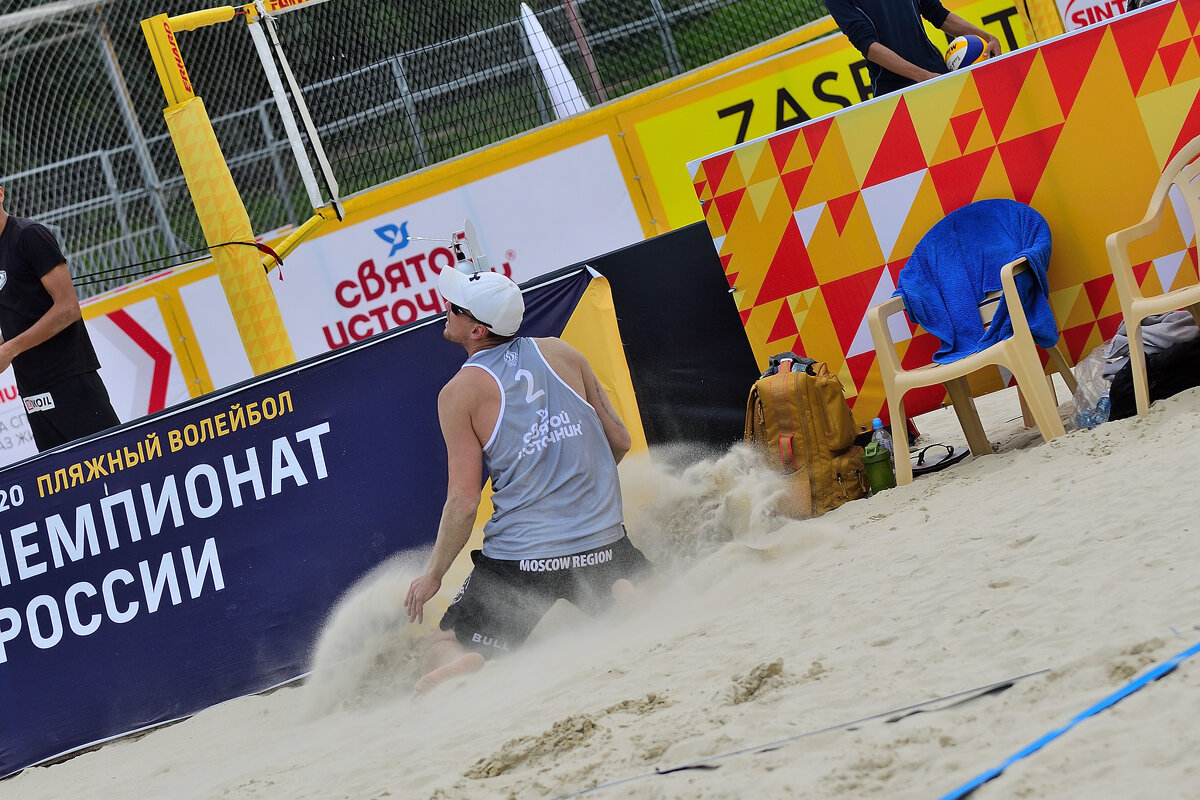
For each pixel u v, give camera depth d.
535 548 9.75
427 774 6.75
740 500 11.32
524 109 20.91
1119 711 4.97
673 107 20.19
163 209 22.14
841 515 10.82
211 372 21.11
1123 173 12.09
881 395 12.52
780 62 20.19
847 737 5.55
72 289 14.59
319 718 10.04
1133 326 10.41
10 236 14.47
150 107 22.30
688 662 7.60
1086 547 7.35
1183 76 11.99
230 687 11.75
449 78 21.03
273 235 20.80
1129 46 12.05
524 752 6.53
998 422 14.00
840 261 12.48
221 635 11.80
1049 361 12.24
